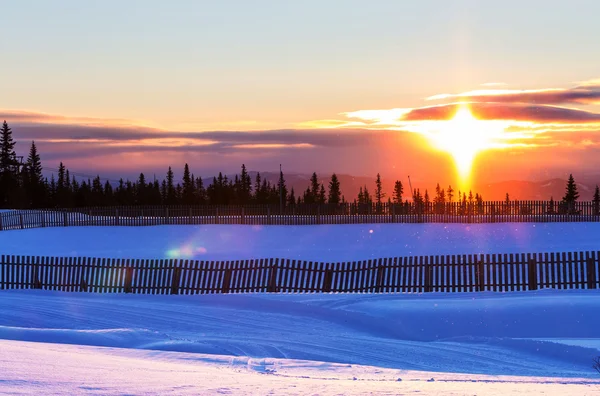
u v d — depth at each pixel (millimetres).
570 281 27000
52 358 9562
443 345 17250
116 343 14609
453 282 27578
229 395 6934
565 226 51938
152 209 61062
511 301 23031
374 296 25703
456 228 52875
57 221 59812
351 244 48625
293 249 47188
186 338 17469
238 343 15945
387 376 10570
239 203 128125
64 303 24859
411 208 58000
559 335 19594
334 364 11883
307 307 23344
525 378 10773
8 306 23875
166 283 29125
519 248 45094
